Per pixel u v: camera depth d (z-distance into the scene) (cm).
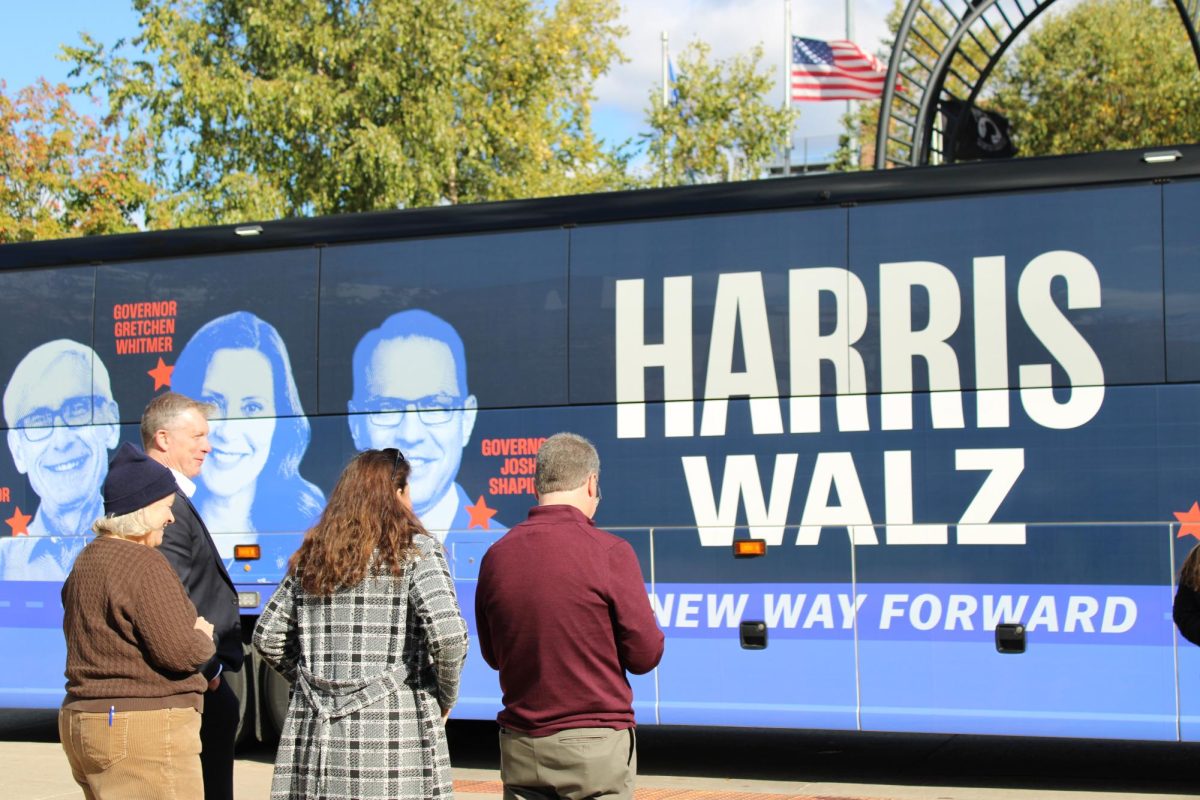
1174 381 763
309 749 463
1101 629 763
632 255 870
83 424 1002
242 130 2456
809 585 815
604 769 451
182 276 985
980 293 800
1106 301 779
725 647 828
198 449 589
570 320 879
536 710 457
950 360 802
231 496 952
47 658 995
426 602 465
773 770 911
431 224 920
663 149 3556
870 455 811
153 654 489
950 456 796
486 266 904
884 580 802
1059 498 776
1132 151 784
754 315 841
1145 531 760
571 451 482
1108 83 3356
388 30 2422
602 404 866
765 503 827
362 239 937
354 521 471
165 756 491
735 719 822
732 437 838
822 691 809
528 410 882
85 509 995
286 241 958
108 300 1004
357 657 464
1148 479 762
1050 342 786
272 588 937
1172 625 751
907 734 1066
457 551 891
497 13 2675
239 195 2338
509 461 884
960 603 788
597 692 456
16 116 2409
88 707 487
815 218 837
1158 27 3366
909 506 802
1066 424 779
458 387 901
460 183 2738
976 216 806
